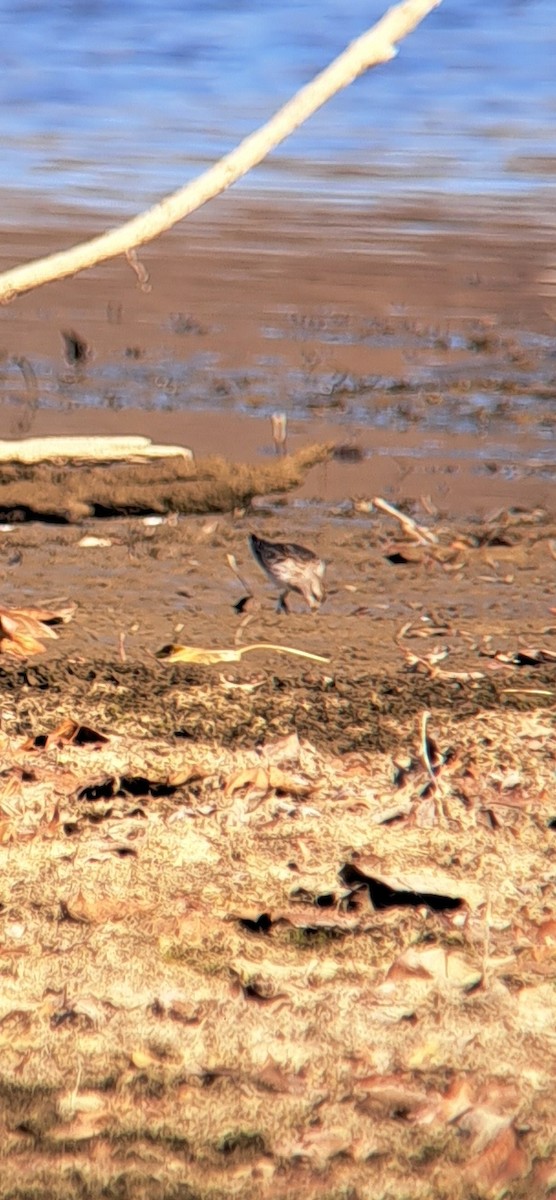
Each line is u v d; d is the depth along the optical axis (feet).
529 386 47.14
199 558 32.78
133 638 27.99
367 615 29.68
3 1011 18.22
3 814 21.66
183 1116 17.01
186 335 51.75
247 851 21.08
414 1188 16.30
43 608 29.37
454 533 34.65
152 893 20.16
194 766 23.07
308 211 70.95
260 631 28.60
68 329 52.03
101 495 35.04
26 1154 16.55
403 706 25.22
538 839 21.52
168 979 18.75
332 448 38.42
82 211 70.33
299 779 22.85
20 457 35.37
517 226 69.51
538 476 39.01
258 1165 16.49
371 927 19.69
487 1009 18.42
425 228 68.69
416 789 22.62
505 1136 16.79
